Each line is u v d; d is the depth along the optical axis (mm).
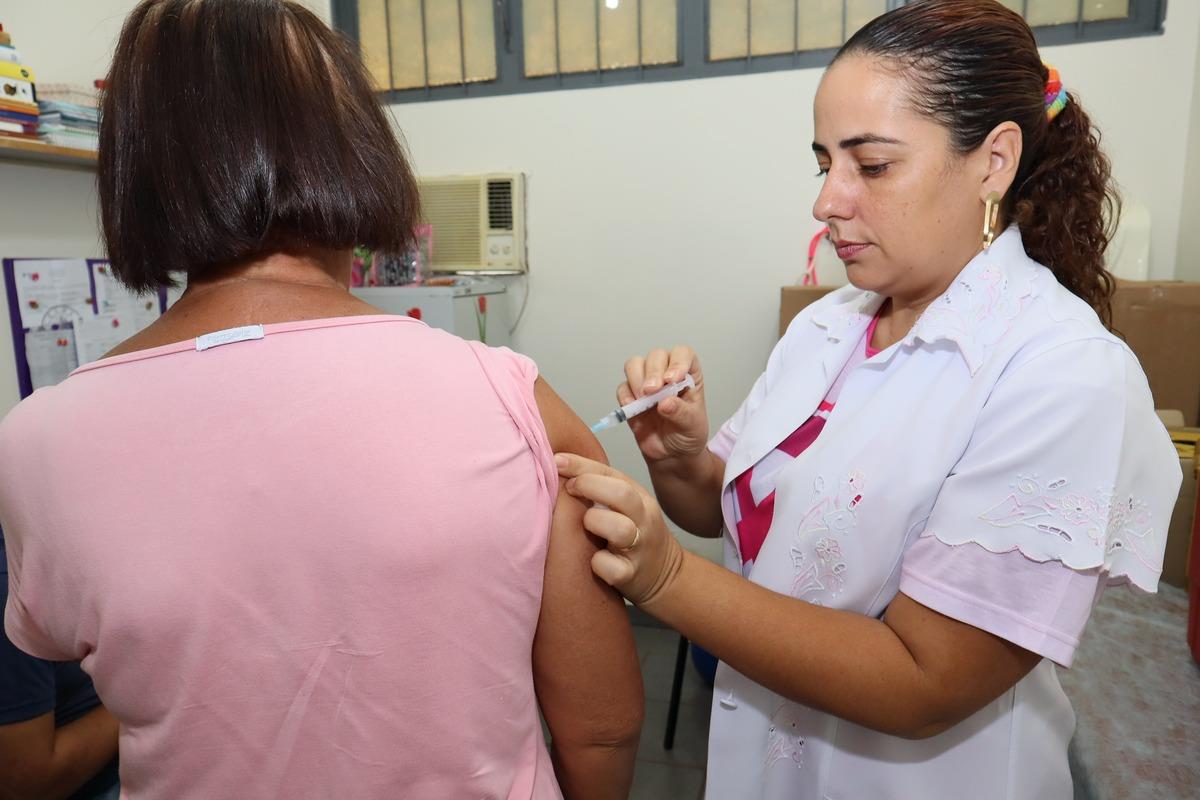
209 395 470
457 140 2654
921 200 714
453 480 489
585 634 630
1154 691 1301
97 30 1942
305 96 512
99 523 459
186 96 493
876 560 753
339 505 468
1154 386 1784
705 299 2510
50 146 1550
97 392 480
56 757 1007
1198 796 1066
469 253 2648
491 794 542
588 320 2633
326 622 474
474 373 532
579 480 616
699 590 693
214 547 459
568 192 2576
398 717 496
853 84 708
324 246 551
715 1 2357
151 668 474
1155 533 662
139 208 506
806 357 993
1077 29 2100
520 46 2551
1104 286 827
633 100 2461
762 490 954
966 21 688
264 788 494
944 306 753
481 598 504
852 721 693
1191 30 1998
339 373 486
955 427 708
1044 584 627
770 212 2402
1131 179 2100
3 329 1719
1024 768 799
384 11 2645
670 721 2127
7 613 549
